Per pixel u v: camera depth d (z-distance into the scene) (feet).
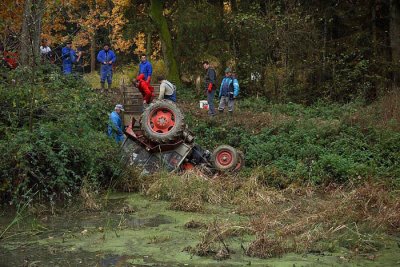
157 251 25.95
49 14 46.62
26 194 33.35
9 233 28.68
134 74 93.45
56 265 23.71
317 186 42.06
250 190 38.65
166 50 85.87
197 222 30.60
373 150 48.78
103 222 31.22
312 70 82.23
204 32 84.07
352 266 24.35
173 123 42.45
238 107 70.85
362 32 82.23
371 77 79.15
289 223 31.04
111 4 103.65
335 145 49.78
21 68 39.86
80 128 39.22
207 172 42.65
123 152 41.81
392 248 27.25
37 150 35.40
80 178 36.91
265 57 82.58
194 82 85.51
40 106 38.09
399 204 33.47
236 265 24.16
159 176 40.01
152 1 86.12
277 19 81.20
